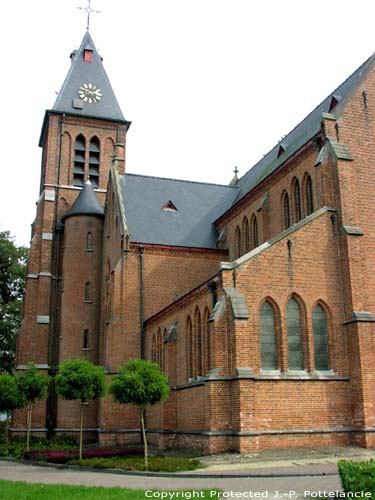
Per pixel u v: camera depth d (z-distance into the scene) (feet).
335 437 87.10
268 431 83.87
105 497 47.21
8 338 209.67
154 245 138.92
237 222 143.84
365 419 86.02
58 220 175.94
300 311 92.02
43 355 158.92
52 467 87.35
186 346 106.83
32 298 165.99
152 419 117.50
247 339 85.46
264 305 90.48
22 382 116.16
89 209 164.45
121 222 140.05
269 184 127.85
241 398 82.17
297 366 89.86
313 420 86.89
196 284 139.95
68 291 157.89
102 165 185.57
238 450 80.79
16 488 54.39
